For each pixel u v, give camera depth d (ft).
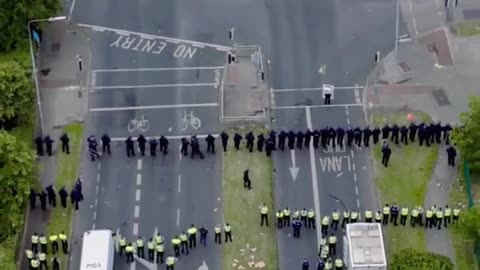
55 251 369.91
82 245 362.33
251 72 436.76
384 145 402.93
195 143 401.49
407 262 350.64
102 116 421.18
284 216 376.48
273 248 372.99
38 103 409.90
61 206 385.91
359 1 469.57
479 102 388.16
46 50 447.83
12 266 346.33
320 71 439.22
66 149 405.80
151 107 424.87
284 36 455.22
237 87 430.20
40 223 380.58
